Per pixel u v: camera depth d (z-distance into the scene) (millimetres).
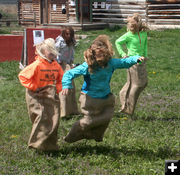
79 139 5250
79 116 7328
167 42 18438
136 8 22359
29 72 4957
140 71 6965
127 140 5816
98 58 4652
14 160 4887
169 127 6508
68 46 7121
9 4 42719
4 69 12633
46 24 23359
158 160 5008
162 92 9812
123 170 4621
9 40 14281
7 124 6586
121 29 21891
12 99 8672
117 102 8500
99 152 5293
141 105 8156
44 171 4527
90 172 4523
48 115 5090
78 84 10555
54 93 5102
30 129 6312
